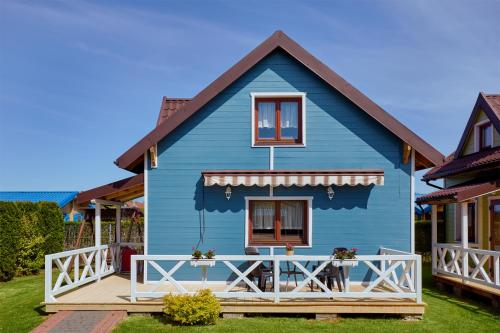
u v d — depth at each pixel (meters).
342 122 14.09
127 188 14.10
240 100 14.20
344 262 11.38
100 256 14.88
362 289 12.98
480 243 17.41
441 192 16.89
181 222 14.01
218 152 14.12
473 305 13.22
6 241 18.17
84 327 10.28
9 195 38.09
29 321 11.19
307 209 13.98
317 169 14.01
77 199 14.12
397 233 13.88
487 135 18.78
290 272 12.09
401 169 13.97
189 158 14.12
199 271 13.88
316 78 14.18
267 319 11.16
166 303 11.15
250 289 12.55
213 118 14.20
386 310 11.27
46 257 11.55
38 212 20.45
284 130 14.30
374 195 13.96
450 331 10.34
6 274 18.23
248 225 13.98
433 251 16.72
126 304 11.46
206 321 10.68
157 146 14.14
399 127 13.47
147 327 10.40
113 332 10.05
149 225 14.02
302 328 10.41
